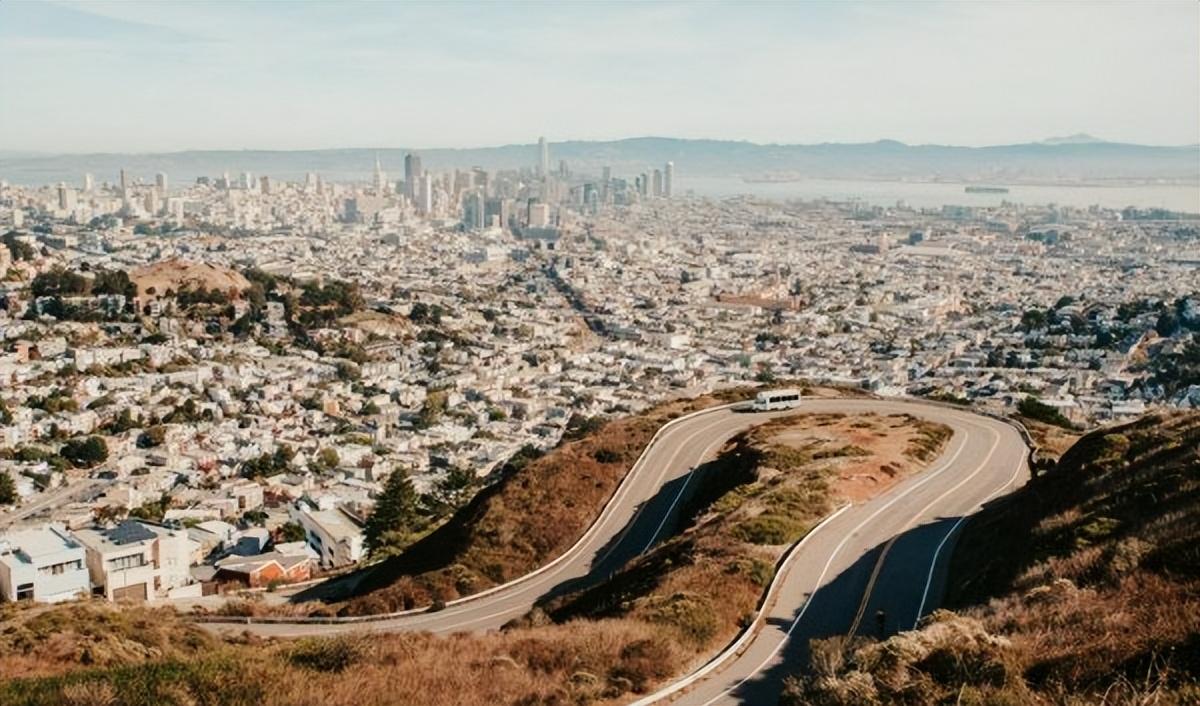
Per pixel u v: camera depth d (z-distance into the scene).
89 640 27.44
